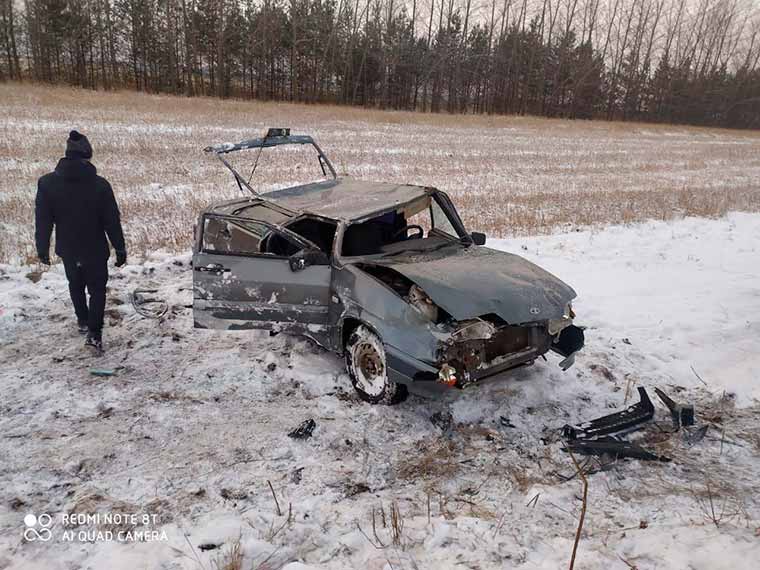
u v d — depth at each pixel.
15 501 3.42
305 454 4.02
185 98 33.97
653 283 7.96
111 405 4.57
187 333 6.00
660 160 24.45
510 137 29.56
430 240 5.68
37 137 17.61
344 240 5.15
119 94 31.94
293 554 3.03
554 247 9.85
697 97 63.50
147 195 12.43
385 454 4.05
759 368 5.52
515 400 4.75
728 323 6.55
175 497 3.51
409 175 16.69
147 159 16.25
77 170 5.06
